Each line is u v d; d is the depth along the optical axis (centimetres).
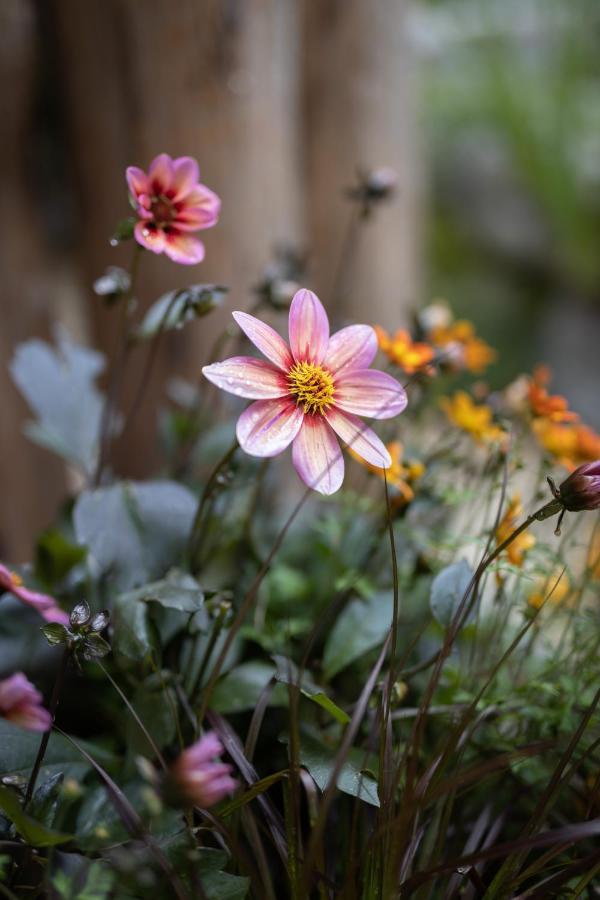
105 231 114
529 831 62
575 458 76
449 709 68
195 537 75
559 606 72
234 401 83
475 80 329
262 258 115
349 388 63
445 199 346
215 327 112
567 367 319
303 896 58
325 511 83
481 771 60
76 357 86
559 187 331
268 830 66
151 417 115
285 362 62
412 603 75
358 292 144
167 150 109
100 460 77
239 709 69
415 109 149
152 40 105
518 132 329
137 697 68
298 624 76
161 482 74
